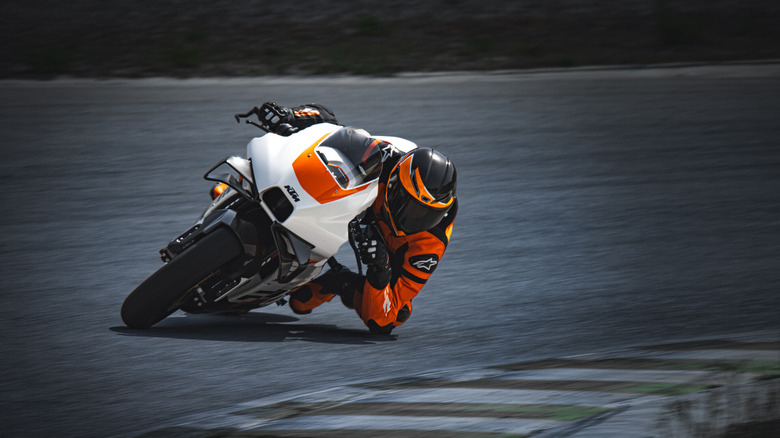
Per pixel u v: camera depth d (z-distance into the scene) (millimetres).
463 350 17000
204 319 18266
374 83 52094
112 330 16906
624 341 17875
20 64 55250
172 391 13789
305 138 16766
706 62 60594
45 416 12555
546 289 21781
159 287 15961
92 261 22781
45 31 66188
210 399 13477
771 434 10266
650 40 68312
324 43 64688
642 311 20172
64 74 53281
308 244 15828
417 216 16250
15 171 33094
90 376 14320
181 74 53781
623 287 22109
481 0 83000
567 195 31891
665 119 44969
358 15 75750
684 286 22281
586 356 16250
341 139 16859
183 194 30625
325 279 18672
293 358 15867
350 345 16953
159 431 11883
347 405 12805
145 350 15750
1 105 44688
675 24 67562
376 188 16453
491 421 11445
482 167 35594
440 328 18500
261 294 16922
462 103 47281
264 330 17734
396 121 42781
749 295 21578
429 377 14766
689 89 52344
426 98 48250
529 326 18844
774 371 13453
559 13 78500
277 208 15781
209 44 63094
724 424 10625
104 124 41281
